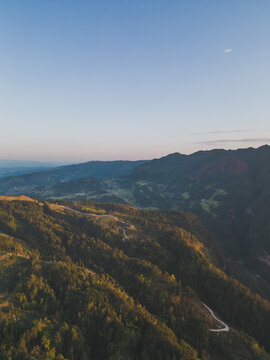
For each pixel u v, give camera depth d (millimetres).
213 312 132625
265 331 123688
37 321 89500
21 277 118125
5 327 83000
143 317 108562
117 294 118188
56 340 85438
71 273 128125
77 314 103312
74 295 113438
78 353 87688
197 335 107250
